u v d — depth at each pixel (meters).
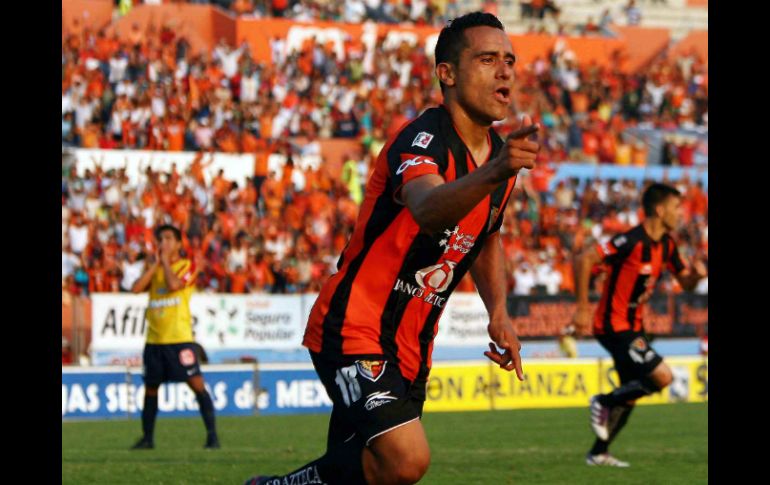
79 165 35.97
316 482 7.49
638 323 15.99
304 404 27.19
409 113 44.31
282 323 30.03
